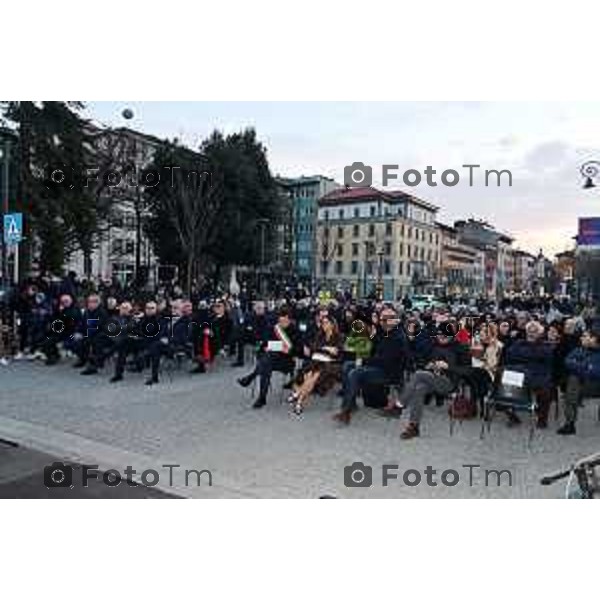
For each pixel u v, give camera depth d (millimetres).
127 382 11703
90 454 7258
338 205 76625
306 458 7281
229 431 8430
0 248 19172
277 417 9305
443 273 77438
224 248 42938
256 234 45500
